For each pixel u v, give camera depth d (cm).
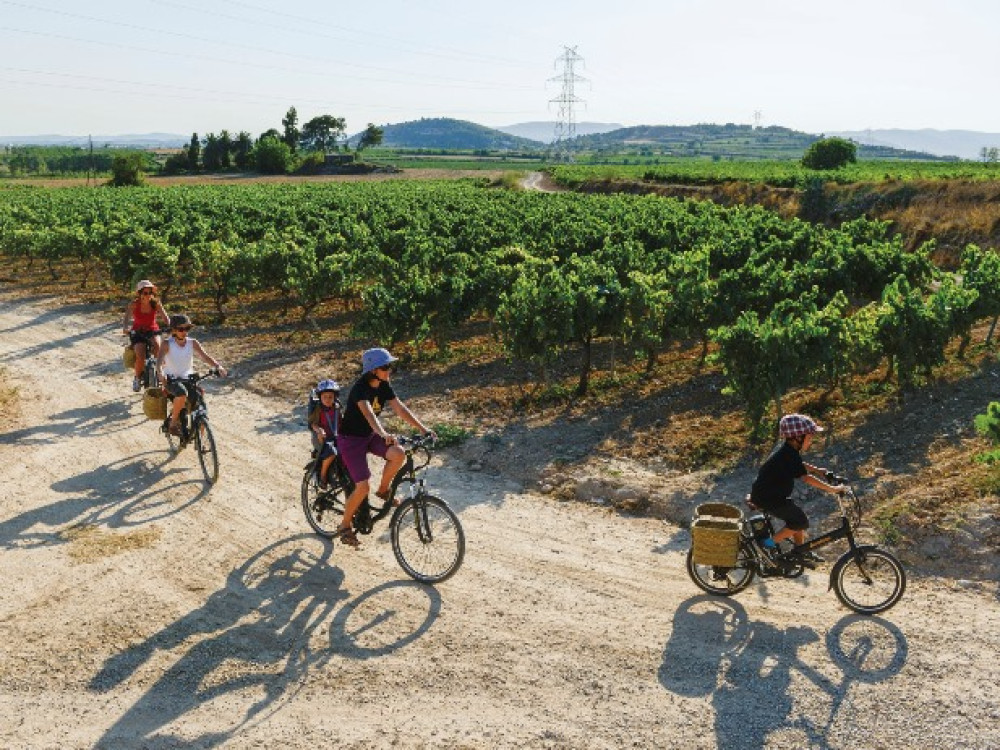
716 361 1103
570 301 1293
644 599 714
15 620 672
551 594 722
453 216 3778
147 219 3444
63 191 7088
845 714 550
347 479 786
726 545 676
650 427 1169
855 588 702
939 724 538
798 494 920
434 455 1098
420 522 743
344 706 567
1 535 830
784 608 695
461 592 725
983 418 855
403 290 1562
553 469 1024
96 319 2050
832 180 4869
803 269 1814
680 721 548
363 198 5441
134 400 1339
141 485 975
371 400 740
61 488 961
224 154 13812
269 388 1420
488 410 1276
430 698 575
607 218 3691
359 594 721
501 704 568
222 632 658
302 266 1930
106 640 645
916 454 1012
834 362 1131
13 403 1312
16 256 3084
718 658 620
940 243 3219
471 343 1788
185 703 568
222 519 880
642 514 905
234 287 2014
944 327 1223
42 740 528
